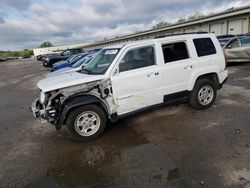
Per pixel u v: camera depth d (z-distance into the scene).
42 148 3.92
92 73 4.37
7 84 13.14
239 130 3.91
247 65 11.10
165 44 4.55
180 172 2.86
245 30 19.34
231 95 6.16
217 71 5.14
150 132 4.20
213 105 5.39
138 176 2.86
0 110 6.88
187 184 2.61
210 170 2.84
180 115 4.91
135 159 3.28
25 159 3.56
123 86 4.14
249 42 10.63
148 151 3.49
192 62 4.80
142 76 4.27
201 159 3.12
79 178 2.93
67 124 3.91
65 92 3.88
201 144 3.55
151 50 4.43
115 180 2.82
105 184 2.76
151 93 4.45
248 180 2.60
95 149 3.72
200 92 5.06
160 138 3.91
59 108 3.90
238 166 2.88
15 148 4.00
